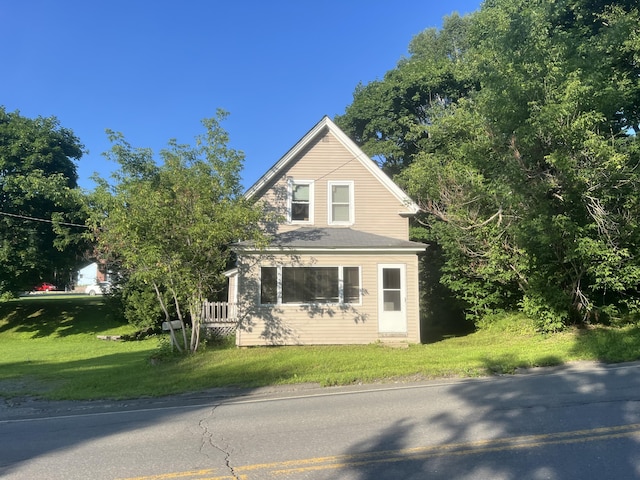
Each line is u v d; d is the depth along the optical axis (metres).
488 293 18.66
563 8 18.27
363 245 16.05
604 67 15.11
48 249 27.92
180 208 13.81
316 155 18.45
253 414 7.78
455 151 18.12
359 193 18.39
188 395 10.02
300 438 6.11
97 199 14.72
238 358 13.37
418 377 10.42
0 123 27.83
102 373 13.05
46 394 10.68
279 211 18.00
